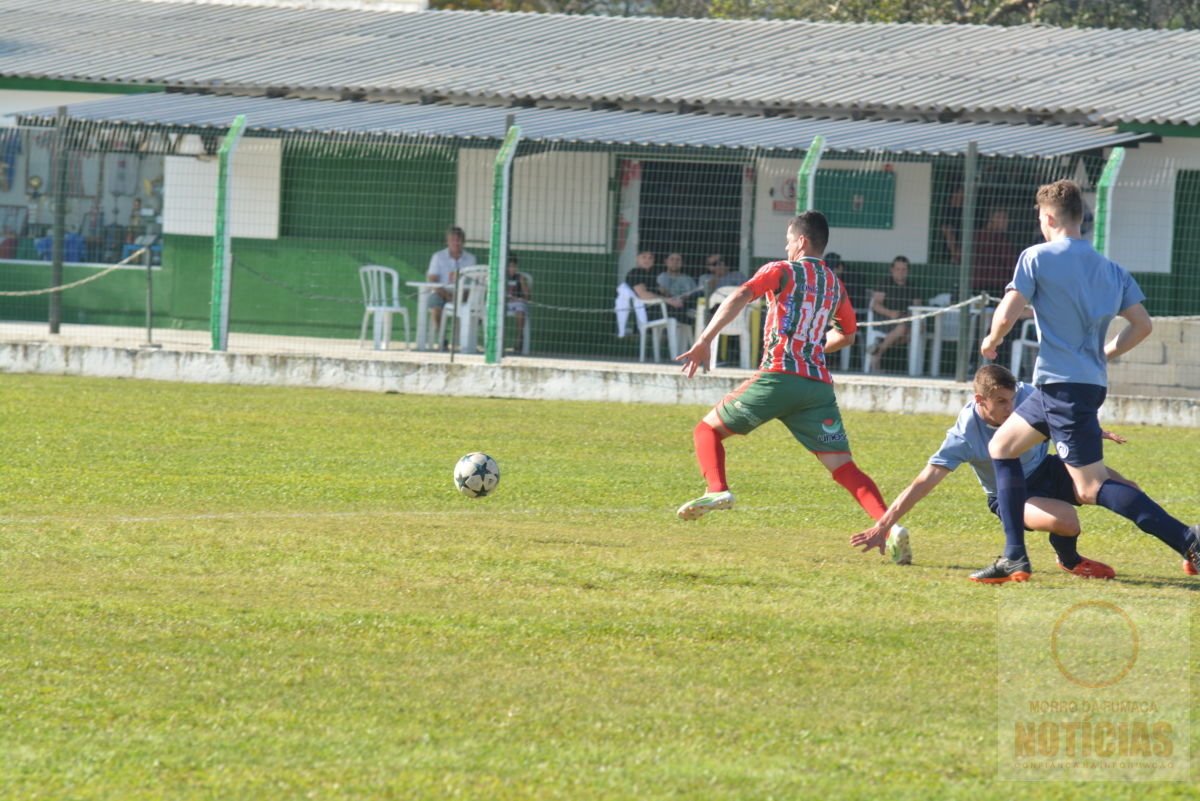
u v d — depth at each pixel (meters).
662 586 18.95
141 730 12.99
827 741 12.89
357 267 59.25
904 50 64.06
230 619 16.77
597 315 56.91
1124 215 52.38
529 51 65.38
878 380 47.56
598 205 56.81
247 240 59.88
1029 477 20.70
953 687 14.50
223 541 21.61
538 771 12.08
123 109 54.53
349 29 69.88
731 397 21.34
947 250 55.09
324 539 21.94
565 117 54.53
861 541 20.81
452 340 47.47
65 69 60.50
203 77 60.06
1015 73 58.91
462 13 73.88
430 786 11.74
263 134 51.78
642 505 26.56
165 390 44.66
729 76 60.25
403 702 13.85
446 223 58.56
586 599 18.09
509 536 22.66
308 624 16.59
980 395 20.20
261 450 32.50
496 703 13.86
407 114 54.88
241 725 13.15
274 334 59.88
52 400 40.53
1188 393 44.19
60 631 16.08
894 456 35.03
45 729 12.97
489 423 39.16
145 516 23.84
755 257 56.19
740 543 22.67
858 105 55.19
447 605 17.67
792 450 35.28
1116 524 25.53
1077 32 66.00
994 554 22.27
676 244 56.56
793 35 67.62
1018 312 19.33
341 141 50.94
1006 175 53.12
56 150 52.72
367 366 46.94
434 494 27.17
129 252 60.78
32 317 61.12
